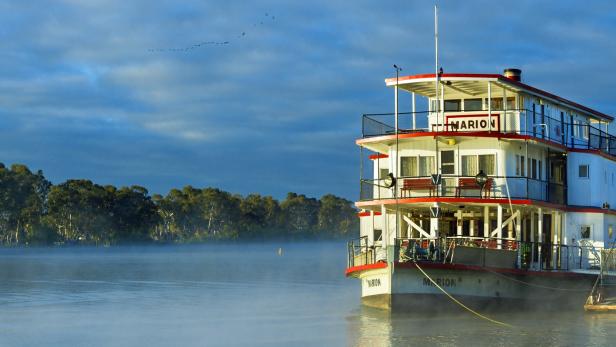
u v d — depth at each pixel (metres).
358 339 34.62
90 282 72.69
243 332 38.25
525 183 43.34
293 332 37.81
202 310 47.97
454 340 33.84
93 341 36.41
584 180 48.38
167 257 136.38
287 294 58.59
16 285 68.88
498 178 42.16
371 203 42.97
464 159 43.22
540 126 47.50
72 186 188.88
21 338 37.50
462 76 42.44
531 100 47.03
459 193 42.31
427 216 46.47
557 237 46.25
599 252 45.94
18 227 188.00
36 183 189.50
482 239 40.91
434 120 45.66
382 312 39.62
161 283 71.12
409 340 34.00
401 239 40.31
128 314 46.31
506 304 40.66
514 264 40.50
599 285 44.78
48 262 114.06
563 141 50.47
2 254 148.50
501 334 35.28
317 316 43.81
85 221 189.50
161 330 39.50
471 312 39.72
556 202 47.00
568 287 43.44
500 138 42.06
